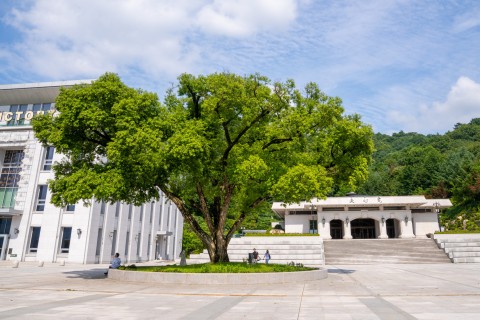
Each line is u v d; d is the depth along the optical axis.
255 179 18.44
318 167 18.98
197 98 19.20
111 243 33.69
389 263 35.12
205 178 18.89
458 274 20.77
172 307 9.49
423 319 7.69
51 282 15.79
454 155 81.00
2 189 35.16
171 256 48.06
